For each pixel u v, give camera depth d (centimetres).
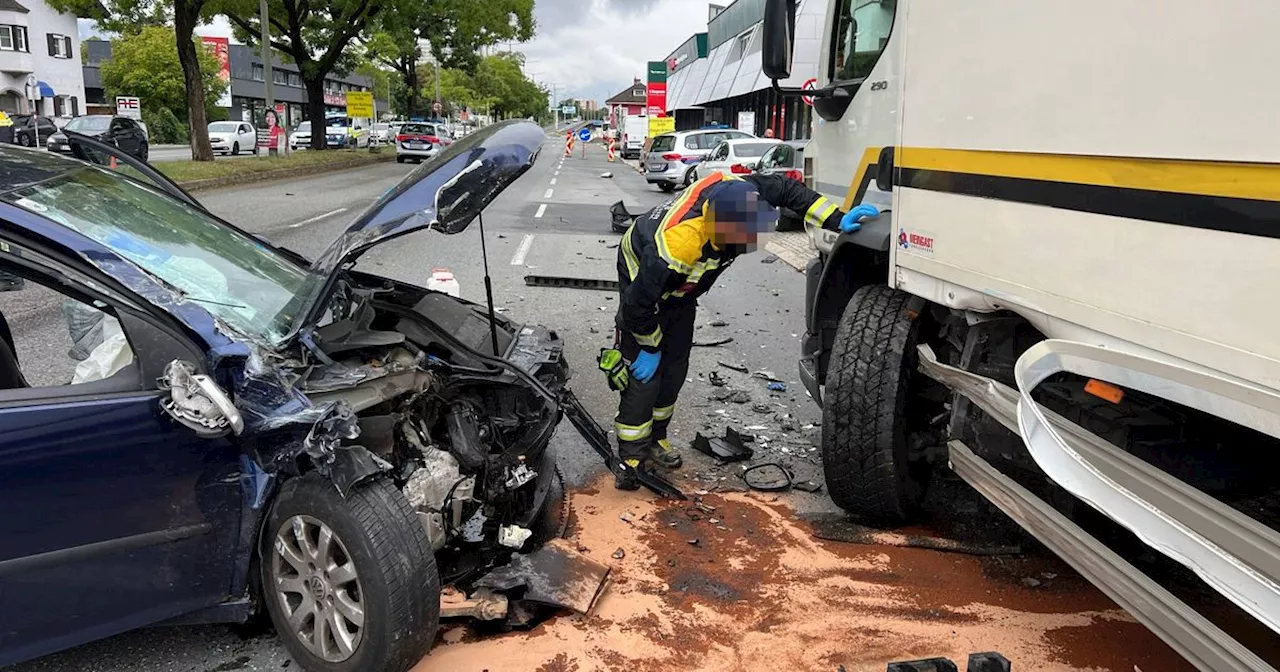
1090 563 241
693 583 330
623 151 4550
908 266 317
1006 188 253
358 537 243
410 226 285
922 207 304
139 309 251
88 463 235
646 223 382
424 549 252
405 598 245
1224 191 178
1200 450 253
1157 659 284
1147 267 201
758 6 3203
